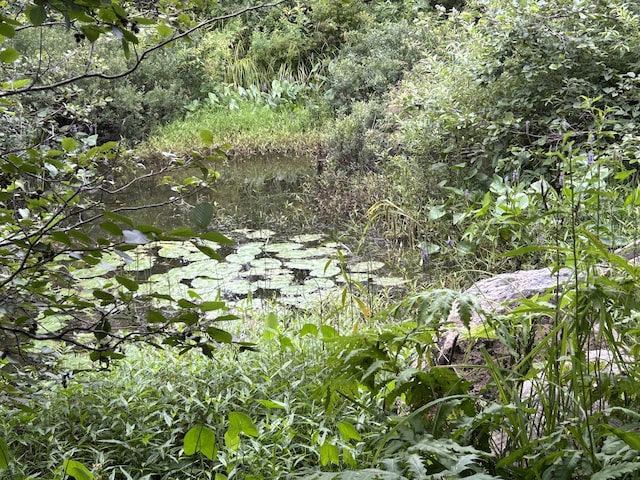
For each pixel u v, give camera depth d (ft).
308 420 9.91
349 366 6.99
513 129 23.68
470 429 6.42
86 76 7.63
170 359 12.36
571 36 23.29
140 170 39.68
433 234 23.76
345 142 34.94
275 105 51.24
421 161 26.48
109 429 10.78
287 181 35.94
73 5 5.51
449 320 10.44
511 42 23.58
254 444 9.39
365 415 9.83
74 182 9.04
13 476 9.40
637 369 6.49
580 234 6.34
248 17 58.18
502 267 19.95
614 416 6.56
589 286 6.30
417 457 5.57
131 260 6.12
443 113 25.08
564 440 6.07
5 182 7.69
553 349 6.38
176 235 5.46
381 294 19.69
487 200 9.25
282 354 12.34
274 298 18.47
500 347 9.50
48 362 9.34
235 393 11.51
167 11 8.52
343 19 55.21
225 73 55.06
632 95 22.18
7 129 11.84
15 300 7.66
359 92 46.88
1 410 10.66
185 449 5.30
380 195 28.50
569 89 22.40
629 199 7.22
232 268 22.36
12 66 12.71
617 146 19.11
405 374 6.59
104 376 11.91
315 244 25.34
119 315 7.27
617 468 5.21
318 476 5.54
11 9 9.42
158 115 48.03
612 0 24.39
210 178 9.11
